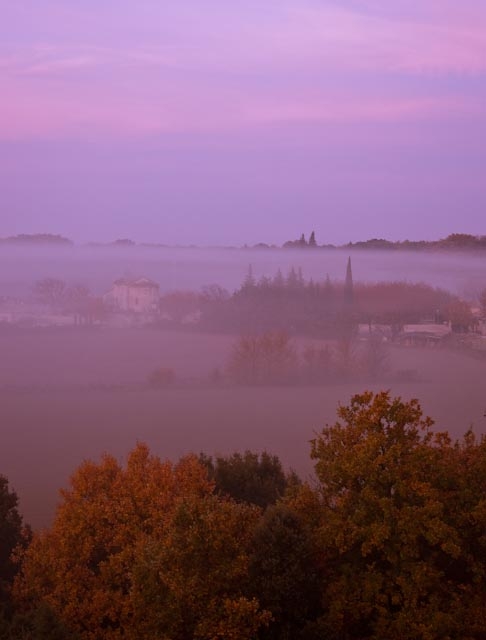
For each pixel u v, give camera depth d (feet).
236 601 88.38
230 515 96.07
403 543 92.68
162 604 90.17
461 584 95.40
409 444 100.42
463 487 99.14
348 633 97.30
